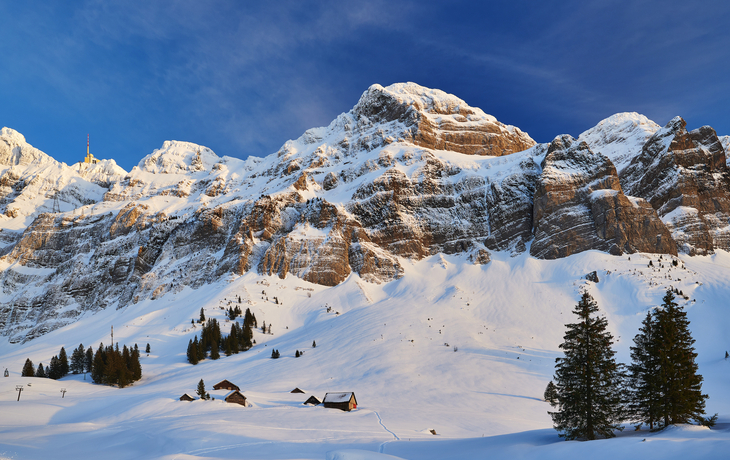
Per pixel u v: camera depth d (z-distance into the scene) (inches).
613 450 1616.6
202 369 6156.5
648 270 7509.8
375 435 2822.3
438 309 7509.8
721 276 7126.0
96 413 4170.8
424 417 3550.7
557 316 6899.6
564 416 2213.3
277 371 5684.1
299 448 2442.2
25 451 2642.7
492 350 5876.0
